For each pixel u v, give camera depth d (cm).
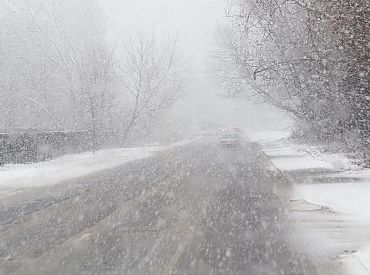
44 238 860
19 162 2380
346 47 1558
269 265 670
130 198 1325
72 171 2105
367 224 908
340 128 2314
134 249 764
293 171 1830
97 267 669
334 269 645
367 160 1791
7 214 1110
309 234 846
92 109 3356
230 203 1196
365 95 1742
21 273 649
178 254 730
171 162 2558
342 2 1465
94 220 1018
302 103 2880
